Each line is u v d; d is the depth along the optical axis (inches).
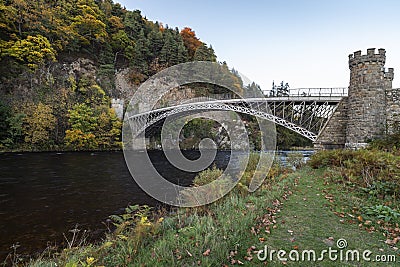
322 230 183.3
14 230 316.5
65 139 1593.3
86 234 305.7
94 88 2085.4
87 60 2385.6
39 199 469.1
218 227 188.2
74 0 2682.1
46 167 869.2
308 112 1182.3
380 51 692.7
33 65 1846.7
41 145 1515.7
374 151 431.5
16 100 1604.3
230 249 152.3
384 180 280.1
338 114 821.2
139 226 187.0
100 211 399.9
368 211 207.2
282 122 1117.7
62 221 352.8
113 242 191.0
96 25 2625.5
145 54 2432.3
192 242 165.3
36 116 1525.6
